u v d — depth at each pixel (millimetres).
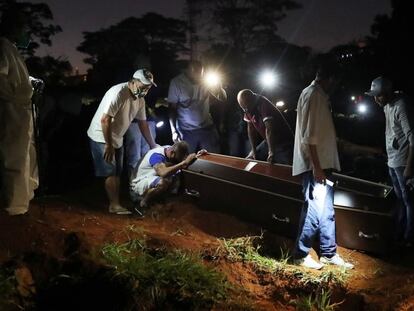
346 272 5352
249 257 5316
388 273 5426
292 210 5820
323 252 5445
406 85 18953
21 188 4836
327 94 5141
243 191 6148
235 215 6312
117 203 6410
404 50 19000
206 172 6473
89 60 28156
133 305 4199
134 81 6078
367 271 5445
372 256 5785
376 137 16469
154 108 9031
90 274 4359
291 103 10531
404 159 5855
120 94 6047
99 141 6160
